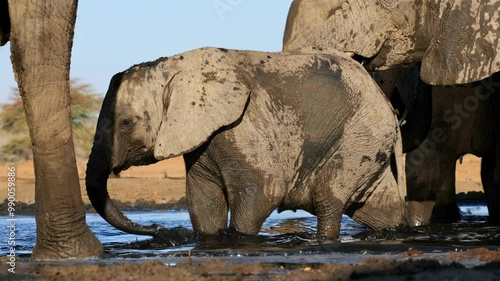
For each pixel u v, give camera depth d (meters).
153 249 14.33
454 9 17.67
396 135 16.52
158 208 26.67
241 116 15.44
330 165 16.11
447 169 19.19
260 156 15.44
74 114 39.16
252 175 15.44
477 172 41.56
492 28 17.38
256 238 15.38
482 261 11.04
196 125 15.21
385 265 10.51
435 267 10.34
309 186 16.17
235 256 12.73
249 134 15.44
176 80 15.42
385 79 18.83
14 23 11.38
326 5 18.38
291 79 15.80
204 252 13.53
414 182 19.16
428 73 17.92
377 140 16.23
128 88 15.55
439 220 19.20
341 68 16.17
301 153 15.84
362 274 9.93
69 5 11.48
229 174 15.50
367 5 18.22
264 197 15.46
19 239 17.69
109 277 10.13
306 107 15.79
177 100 15.32
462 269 10.18
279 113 15.64
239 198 15.49
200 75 15.40
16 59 11.46
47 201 12.05
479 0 17.50
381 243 14.91
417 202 19.12
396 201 16.89
